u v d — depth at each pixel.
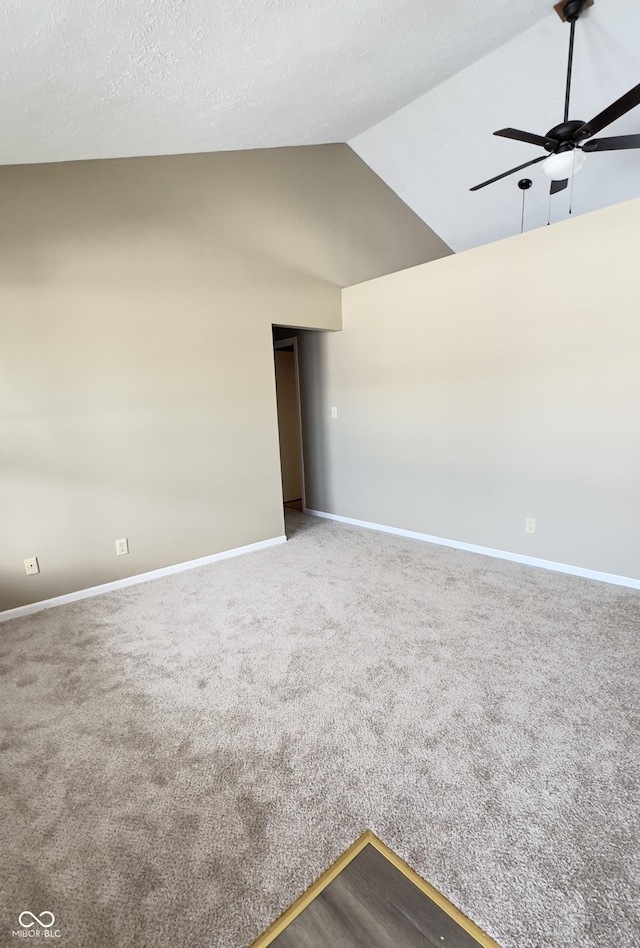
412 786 1.51
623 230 2.62
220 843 1.35
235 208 3.50
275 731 1.78
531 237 3.00
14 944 1.11
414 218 4.79
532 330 3.09
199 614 2.79
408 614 2.68
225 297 3.52
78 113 2.18
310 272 4.02
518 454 3.30
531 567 3.33
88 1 1.47
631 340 2.68
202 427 3.52
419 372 3.81
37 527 2.90
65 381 2.90
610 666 2.12
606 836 1.32
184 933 1.13
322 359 4.63
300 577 3.31
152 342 3.21
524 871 1.23
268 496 3.97
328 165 4.02
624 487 2.84
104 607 2.94
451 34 2.53
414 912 1.15
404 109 3.52
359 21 2.14
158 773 1.61
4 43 1.56
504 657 2.21
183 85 2.21
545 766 1.57
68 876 1.27
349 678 2.09
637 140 2.43
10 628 2.70
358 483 4.56
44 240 2.74
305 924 1.14
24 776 1.61
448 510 3.82
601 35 2.64
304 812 1.44
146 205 3.08
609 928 1.10
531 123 3.43
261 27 1.94
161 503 3.39
